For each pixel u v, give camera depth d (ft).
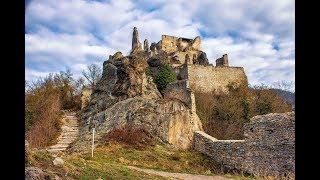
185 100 91.25
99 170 43.21
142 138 81.56
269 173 60.44
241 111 108.17
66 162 40.78
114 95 103.35
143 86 102.89
